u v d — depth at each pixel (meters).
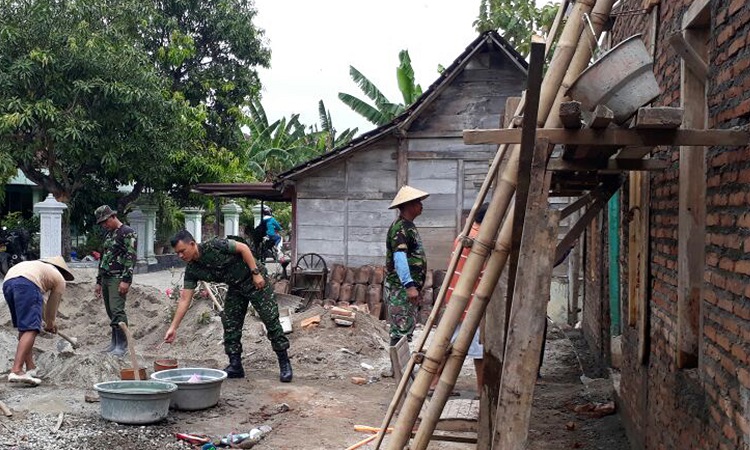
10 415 6.00
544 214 3.11
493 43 13.82
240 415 6.51
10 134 16.80
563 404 7.19
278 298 13.47
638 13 5.43
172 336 7.43
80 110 17.06
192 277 7.59
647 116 2.88
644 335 4.99
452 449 5.62
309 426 6.31
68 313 11.09
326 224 14.64
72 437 5.55
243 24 23.09
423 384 3.68
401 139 14.35
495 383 4.27
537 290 3.11
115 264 8.73
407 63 20.23
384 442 5.78
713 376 3.29
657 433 4.53
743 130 2.96
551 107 3.37
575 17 3.43
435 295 13.66
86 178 21.05
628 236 5.80
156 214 24.56
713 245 3.35
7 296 7.24
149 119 18.11
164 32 22.06
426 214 14.33
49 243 16.86
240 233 29.98
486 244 3.60
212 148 21.41
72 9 17.53
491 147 14.11
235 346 8.16
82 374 7.34
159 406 5.99
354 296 14.09
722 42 3.33
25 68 16.41
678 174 4.04
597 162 3.68
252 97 24.33
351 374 8.75
